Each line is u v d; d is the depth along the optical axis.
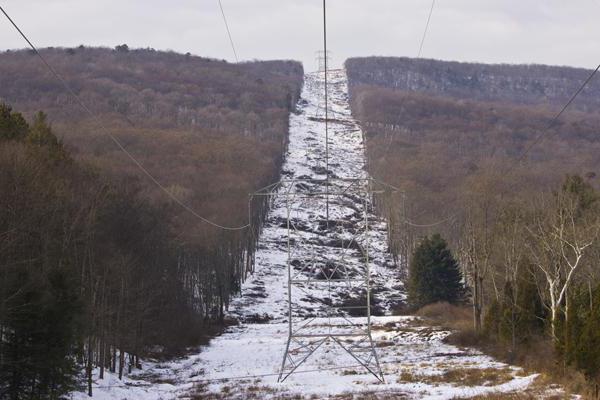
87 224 59.50
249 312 122.25
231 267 128.50
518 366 64.94
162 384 63.81
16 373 43.44
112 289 66.12
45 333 44.09
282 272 149.88
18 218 51.06
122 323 67.00
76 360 58.09
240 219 137.25
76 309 47.38
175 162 164.50
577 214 86.12
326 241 173.75
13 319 42.19
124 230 72.56
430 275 118.56
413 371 64.62
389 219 161.88
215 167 172.62
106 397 54.38
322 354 80.62
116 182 90.62
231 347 88.44
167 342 84.50
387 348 83.31
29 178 57.50
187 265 104.12
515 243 84.38
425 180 175.75
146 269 75.81
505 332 74.06
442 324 99.62
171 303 87.25
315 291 138.25
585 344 49.78
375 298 135.38
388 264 158.62
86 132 165.12
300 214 194.25
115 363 68.00
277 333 101.69
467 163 197.00
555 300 69.62
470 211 96.31
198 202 129.25
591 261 76.00
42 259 52.84
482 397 46.66
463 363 69.12
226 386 60.16
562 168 180.62
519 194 119.81
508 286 75.19
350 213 194.25
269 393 55.00
